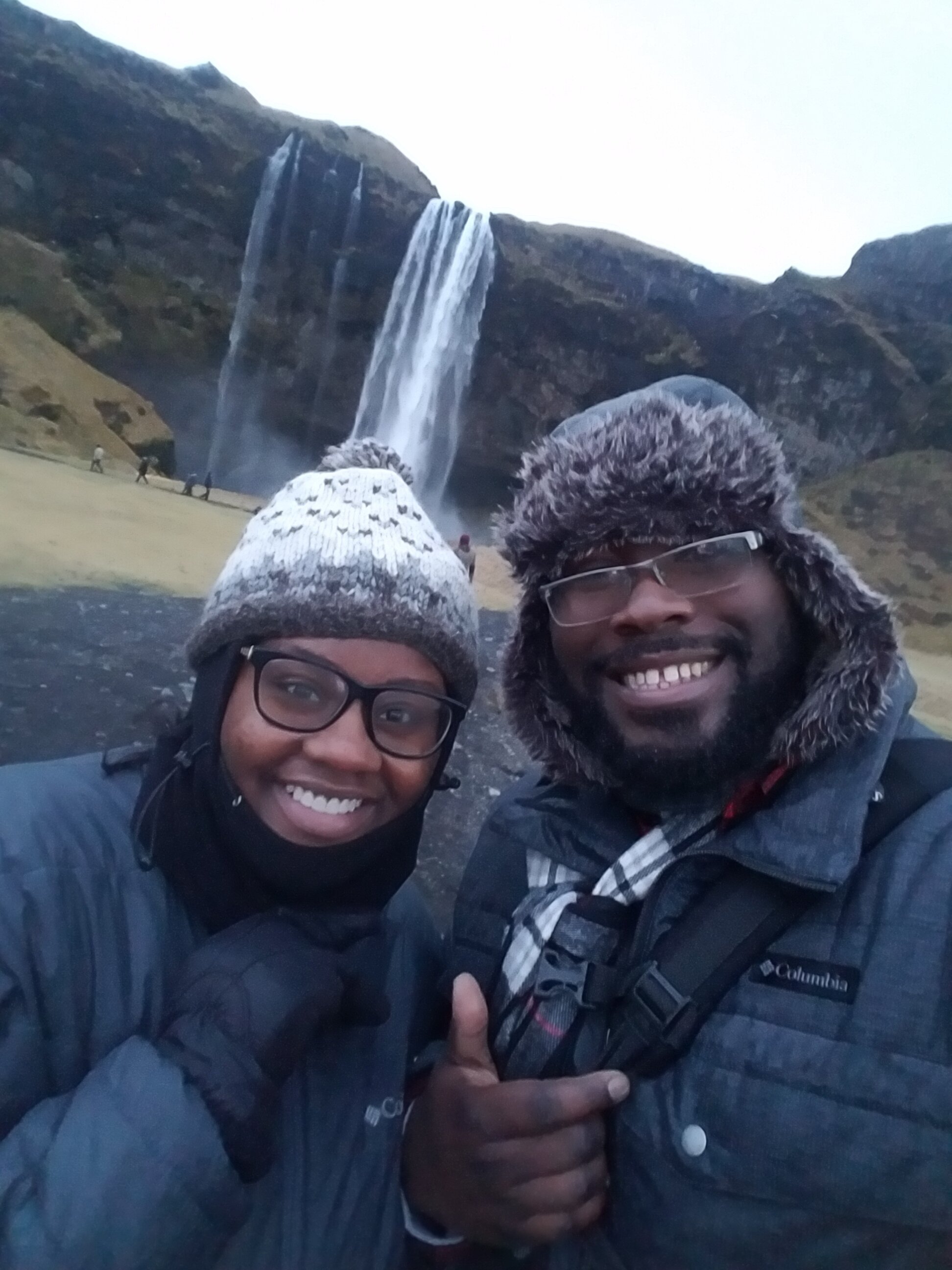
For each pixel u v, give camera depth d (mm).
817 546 516
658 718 535
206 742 519
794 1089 463
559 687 609
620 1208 516
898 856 494
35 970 462
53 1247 385
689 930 519
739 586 527
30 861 478
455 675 559
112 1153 402
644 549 540
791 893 508
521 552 591
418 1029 626
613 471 531
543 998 562
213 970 467
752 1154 464
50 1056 464
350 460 644
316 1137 531
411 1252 567
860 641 507
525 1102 495
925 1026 450
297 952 488
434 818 1571
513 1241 510
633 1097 512
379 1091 567
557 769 640
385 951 579
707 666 538
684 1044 503
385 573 522
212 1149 413
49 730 1597
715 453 521
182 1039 441
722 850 523
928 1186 432
